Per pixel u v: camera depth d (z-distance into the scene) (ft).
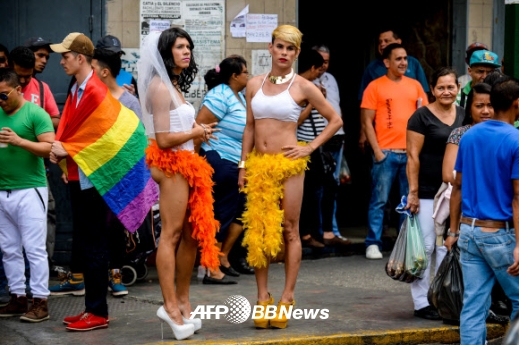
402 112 30.07
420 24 34.37
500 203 17.62
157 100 18.99
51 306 23.49
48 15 28.66
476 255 18.04
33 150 21.08
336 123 20.70
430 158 21.80
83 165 20.31
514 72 24.49
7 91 21.13
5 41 28.55
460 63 32.86
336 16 37.11
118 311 22.86
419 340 20.53
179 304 20.33
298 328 20.71
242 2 29.40
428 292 21.22
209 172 19.77
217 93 26.53
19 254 22.09
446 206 21.18
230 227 26.99
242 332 20.31
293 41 20.30
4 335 20.36
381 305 23.40
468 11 32.68
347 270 28.66
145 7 28.86
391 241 32.96
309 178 30.50
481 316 18.12
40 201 21.75
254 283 26.53
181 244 20.10
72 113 20.44
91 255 20.75
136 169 20.83
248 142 21.18
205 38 29.27
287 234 20.74
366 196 38.01
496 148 17.60
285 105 20.30
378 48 33.50
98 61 23.29
